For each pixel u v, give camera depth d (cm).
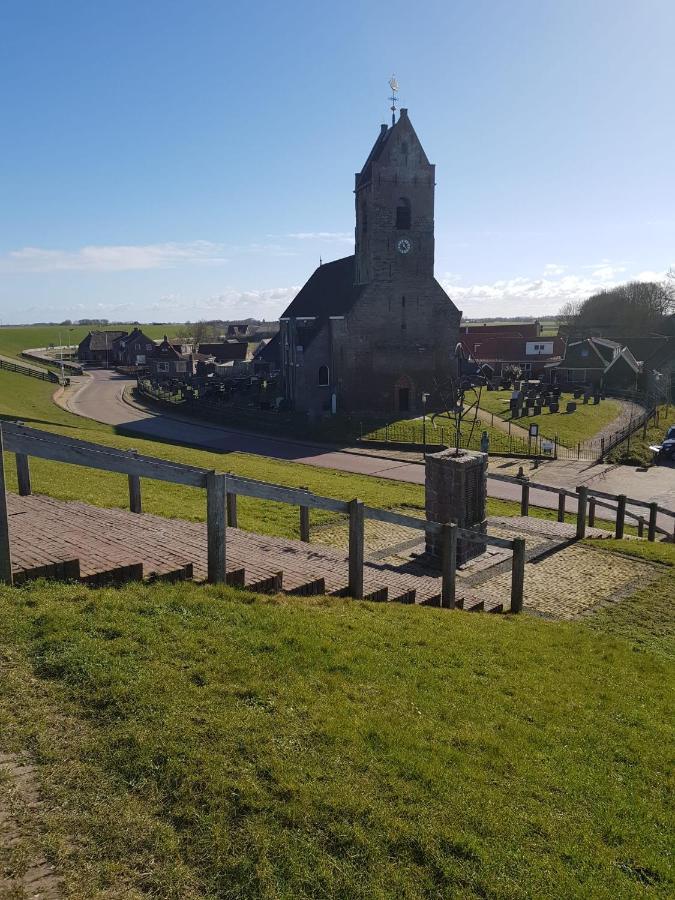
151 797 457
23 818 427
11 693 539
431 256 5406
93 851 412
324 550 1184
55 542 862
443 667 765
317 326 5756
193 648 646
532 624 1072
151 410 6266
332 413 5412
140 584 759
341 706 606
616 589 1363
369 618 864
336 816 466
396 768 534
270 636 709
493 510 2581
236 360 11088
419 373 5519
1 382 6838
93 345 13150
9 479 1595
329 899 404
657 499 3044
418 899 414
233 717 550
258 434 4909
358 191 5556
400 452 4234
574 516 2597
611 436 4447
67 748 491
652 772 627
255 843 431
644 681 881
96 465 730
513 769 579
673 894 462
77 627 638
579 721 706
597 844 500
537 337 9938
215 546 807
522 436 4525
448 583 1072
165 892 392
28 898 374
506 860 460
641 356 8744
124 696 551
